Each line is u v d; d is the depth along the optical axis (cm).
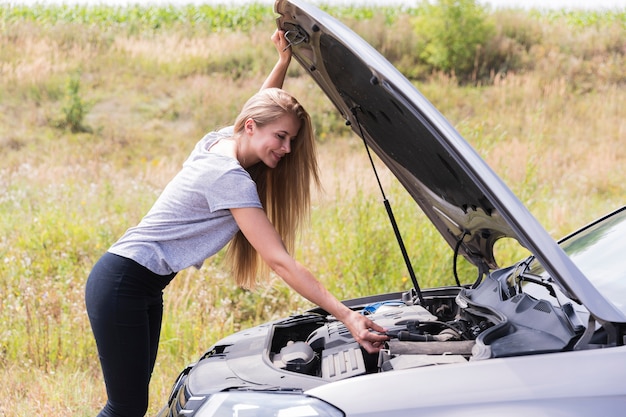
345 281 621
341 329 297
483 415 215
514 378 222
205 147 300
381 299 365
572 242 339
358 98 306
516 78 1539
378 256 618
